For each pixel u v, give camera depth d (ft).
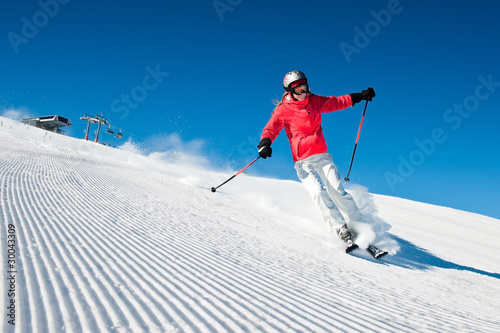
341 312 6.23
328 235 17.01
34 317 4.05
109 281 5.79
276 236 14.52
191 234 11.54
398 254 16.01
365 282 9.22
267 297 6.38
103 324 4.22
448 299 8.90
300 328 5.18
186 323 4.69
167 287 6.02
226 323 4.91
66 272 5.80
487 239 37.78
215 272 7.49
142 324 4.42
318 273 9.27
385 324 5.95
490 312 8.23
